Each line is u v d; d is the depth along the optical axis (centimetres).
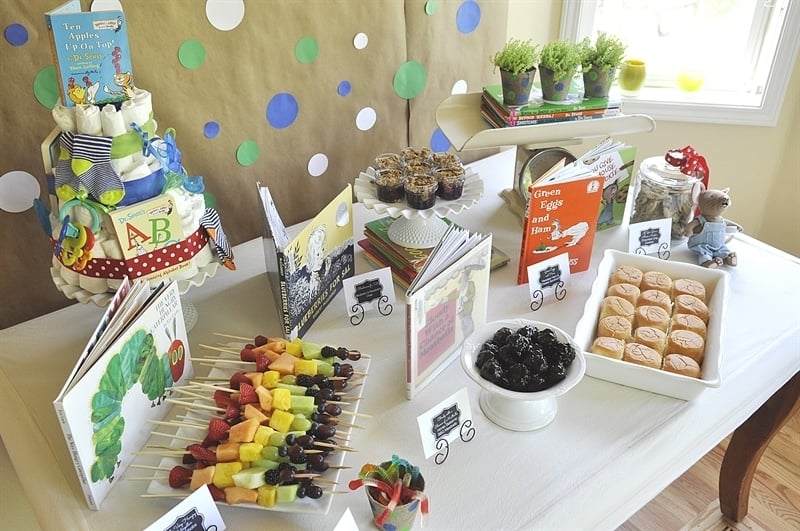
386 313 123
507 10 171
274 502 85
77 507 88
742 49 201
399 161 133
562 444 96
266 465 87
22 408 102
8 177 114
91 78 98
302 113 143
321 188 155
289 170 147
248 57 130
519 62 131
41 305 126
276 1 129
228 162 136
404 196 128
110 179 96
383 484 82
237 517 86
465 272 105
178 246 104
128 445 92
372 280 121
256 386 99
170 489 87
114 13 97
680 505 176
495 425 99
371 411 102
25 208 117
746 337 116
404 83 158
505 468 92
